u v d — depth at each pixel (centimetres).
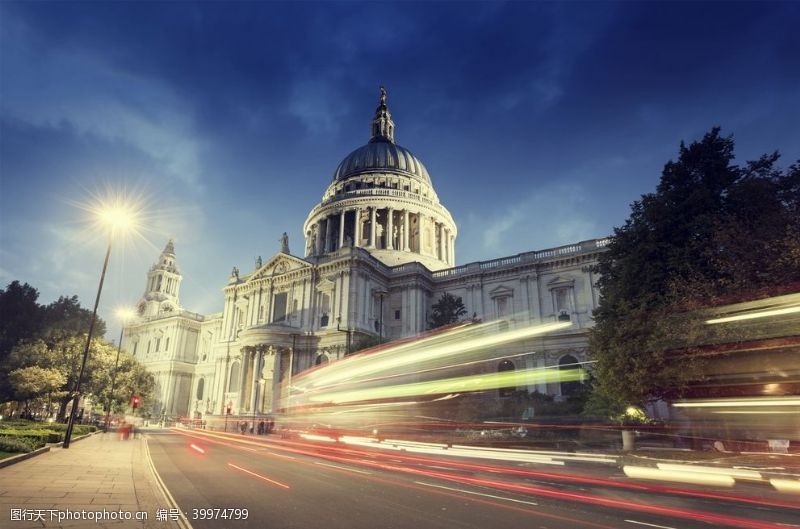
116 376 6316
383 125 11806
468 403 4322
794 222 2317
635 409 3191
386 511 1182
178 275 12888
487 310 6869
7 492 1258
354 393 4572
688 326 2388
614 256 3281
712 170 2997
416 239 9362
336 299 6725
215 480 1727
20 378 4803
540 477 1875
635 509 1221
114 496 1301
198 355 9788
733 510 1219
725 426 2691
